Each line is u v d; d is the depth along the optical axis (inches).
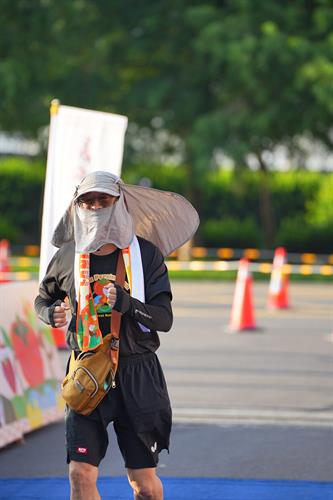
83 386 457.7
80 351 473.4
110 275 471.5
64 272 479.8
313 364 1111.6
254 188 3346.5
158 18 2837.1
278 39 2474.2
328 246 3139.8
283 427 808.9
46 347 813.9
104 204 465.1
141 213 504.1
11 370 745.0
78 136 758.5
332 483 644.7
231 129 2600.9
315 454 721.0
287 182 3346.5
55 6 2859.3
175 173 3363.7
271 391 957.2
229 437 772.0
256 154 2805.1
